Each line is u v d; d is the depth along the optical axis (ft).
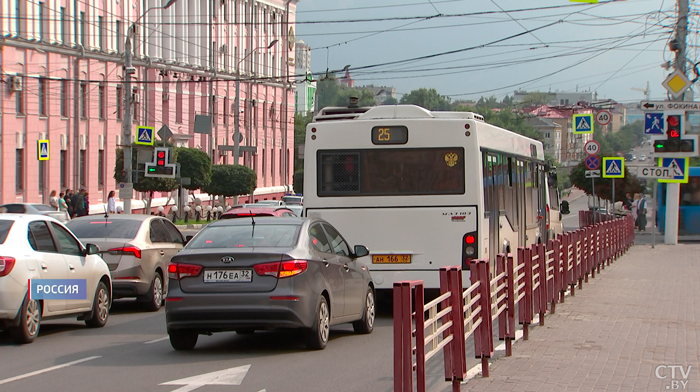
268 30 308.81
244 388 33.40
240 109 288.30
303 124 471.62
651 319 54.44
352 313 47.21
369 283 50.88
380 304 66.23
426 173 57.67
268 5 306.14
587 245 78.07
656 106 98.27
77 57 197.88
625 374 35.91
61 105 193.26
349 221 58.13
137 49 224.94
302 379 35.29
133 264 60.18
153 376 36.11
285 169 330.13
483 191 58.03
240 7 284.61
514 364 38.27
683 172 106.63
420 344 26.21
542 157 92.07
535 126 522.47
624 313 57.47
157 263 63.16
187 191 230.89
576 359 39.65
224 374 36.35
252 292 39.91
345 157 58.39
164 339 48.19
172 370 37.63
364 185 58.13
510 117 447.01
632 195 190.80
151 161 145.48
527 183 79.87
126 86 145.48
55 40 188.85
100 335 50.08
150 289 61.98
